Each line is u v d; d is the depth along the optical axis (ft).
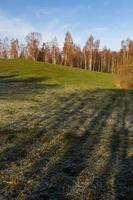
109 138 60.13
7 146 49.57
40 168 41.32
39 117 75.15
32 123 67.62
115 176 40.42
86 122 74.49
